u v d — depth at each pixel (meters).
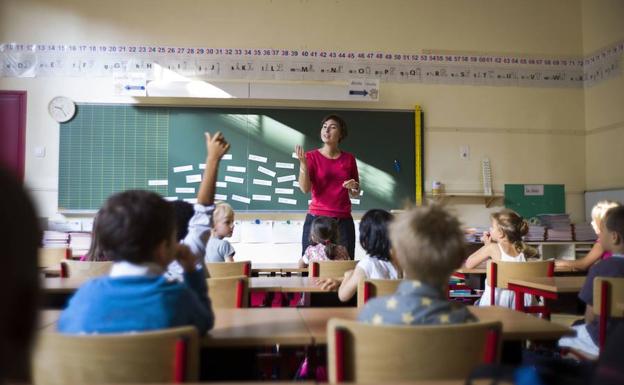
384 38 5.52
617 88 5.27
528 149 5.62
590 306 1.99
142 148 5.17
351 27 5.48
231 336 1.23
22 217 0.46
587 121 5.70
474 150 5.54
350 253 3.54
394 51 5.52
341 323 1.04
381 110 5.41
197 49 5.32
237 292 2.00
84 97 5.17
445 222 1.19
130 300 1.11
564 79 5.72
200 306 1.21
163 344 0.97
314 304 2.71
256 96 5.19
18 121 5.12
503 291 2.79
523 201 5.56
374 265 2.08
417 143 5.43
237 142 5.25
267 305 3.21
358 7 5.51
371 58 5.48
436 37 5.58
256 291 2.26
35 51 5.19
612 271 1.95
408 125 5.44
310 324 1.38
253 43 5.37
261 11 5.40
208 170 1.86
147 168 5.16
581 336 1.93
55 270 2.88
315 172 3.52
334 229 3.14
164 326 1.11
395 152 5.40
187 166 5.19
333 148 3.58
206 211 1.86
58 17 5.22
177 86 5.09
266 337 1.22
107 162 5.13
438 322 1.11
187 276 1.35
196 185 5.18
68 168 5.10
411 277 1.20
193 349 0.99
